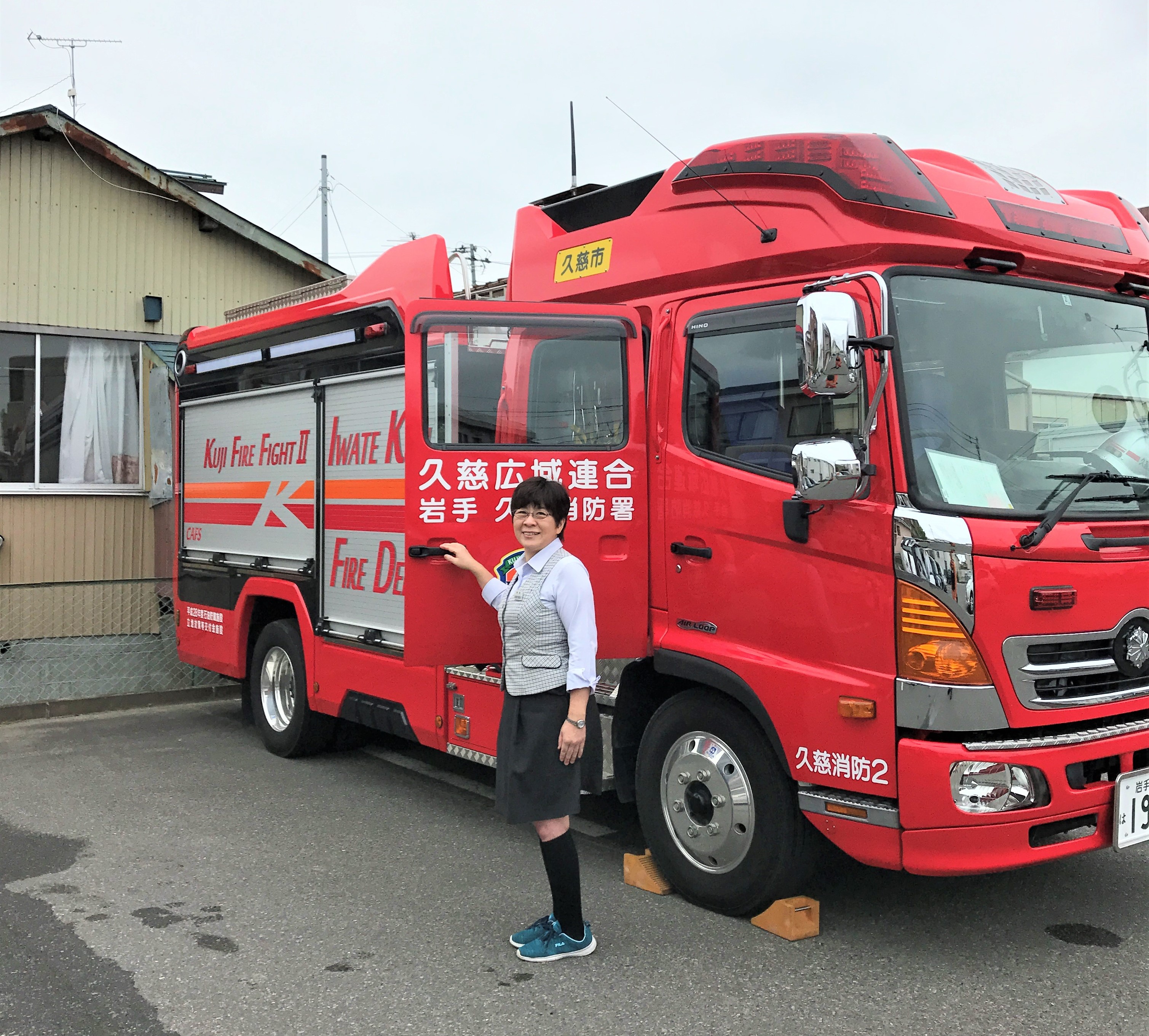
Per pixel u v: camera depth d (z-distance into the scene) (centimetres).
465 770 684
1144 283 446
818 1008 350
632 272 479
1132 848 515
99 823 562
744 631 409
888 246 382
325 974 377
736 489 411
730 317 426
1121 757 378
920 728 352
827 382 345
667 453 444
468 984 369
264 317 680
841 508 373
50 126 972
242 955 393
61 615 970
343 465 593
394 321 545
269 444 675
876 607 364
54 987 365
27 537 988
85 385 1033
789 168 417
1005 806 352
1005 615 351
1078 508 379
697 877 431
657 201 473
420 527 415
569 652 368
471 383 428
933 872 356
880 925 420
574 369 447
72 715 858
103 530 1024
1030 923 422
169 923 424
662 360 453
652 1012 348
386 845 529
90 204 1022
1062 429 404
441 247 530
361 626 584
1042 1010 348
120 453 1051
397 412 545
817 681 379
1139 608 381
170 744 757
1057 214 435
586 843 534
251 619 729
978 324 393
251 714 807
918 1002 354
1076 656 369
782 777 401
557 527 379
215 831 550
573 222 542
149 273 1055
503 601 397
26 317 989
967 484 365
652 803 450
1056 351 411
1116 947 399
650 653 450
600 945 401
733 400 421
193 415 786
